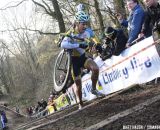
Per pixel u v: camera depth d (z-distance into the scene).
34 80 49.44
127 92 6.67
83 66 6.54
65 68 6.89
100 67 8.27
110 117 4.49
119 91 7.05
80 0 16.59
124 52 7.48
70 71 6.55
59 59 7.17
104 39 7.96
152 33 6.68
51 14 18.80
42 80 40.62
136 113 4.32
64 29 18.25
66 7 18.83
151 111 4.24
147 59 6.93
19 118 19.09
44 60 23.64
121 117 4.30
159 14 6.75
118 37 7.59
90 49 6.69
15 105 44.56
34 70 50.38
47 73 37.38
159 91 5.69
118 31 7.64
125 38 7.64
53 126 5.41
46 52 23.44
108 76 8.08
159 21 6.52
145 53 6.95
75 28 6.25
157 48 6.66
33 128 5.76
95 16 17.66
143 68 7.06
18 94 51.03
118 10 13.66
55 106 11.76
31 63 52.38
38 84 45.84
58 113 7.63
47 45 28.05
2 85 59.06
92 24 17.95
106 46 7.91
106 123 4.22
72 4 18.09
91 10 17.55
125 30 8.04
